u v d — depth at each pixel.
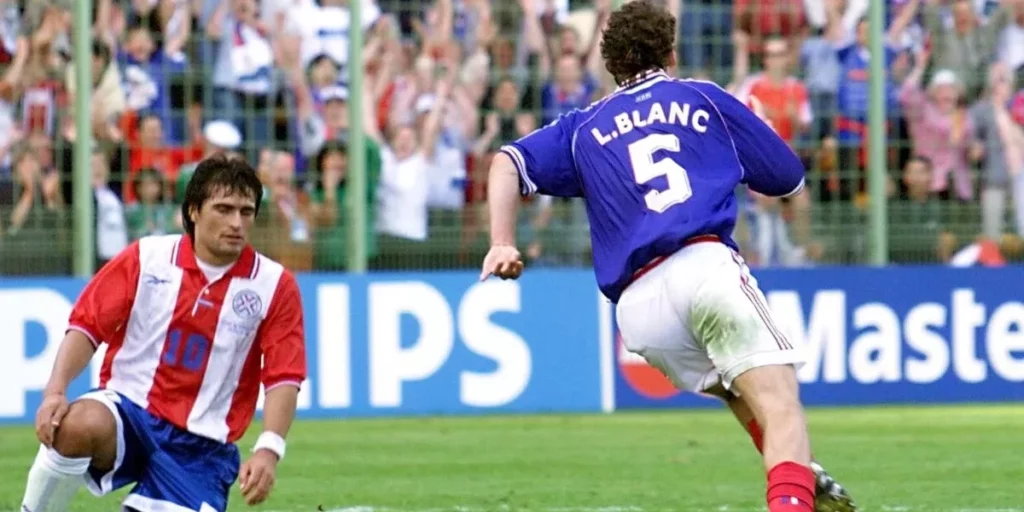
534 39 42.88
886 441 36.44
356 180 41.66
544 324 42.62
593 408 42.78
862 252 43.69
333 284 41.53
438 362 42.03
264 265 18.89
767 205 43.28
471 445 35.88
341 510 26.67
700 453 34.34
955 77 44.12
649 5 20.05
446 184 42.69
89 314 18.58
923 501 27.59
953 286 43.84
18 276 40.56
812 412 42.66
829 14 43.31
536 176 19.50
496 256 18.81
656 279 18.66
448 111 42.69
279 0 41.84
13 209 40.56
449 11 42.88
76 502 27.19
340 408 41.53
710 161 19.11
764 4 43.00
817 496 20.39
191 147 41.34
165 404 18.73
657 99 19.41
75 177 40.59
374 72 42.53
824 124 43.34
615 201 19.03
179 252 18.80
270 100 41.72
